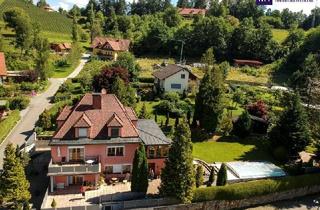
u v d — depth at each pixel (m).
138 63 129.12
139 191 46.00
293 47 159.38
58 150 47.47
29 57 130.25
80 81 99.88
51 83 106.62
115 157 49.72
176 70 92.62
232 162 57.31
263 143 67.94
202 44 162.62
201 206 47.59
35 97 91.12
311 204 52.28
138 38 172.88
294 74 105.06
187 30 165.62
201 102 67.69
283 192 52.22
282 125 61.03
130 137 49.66
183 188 44.59
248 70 135.75
